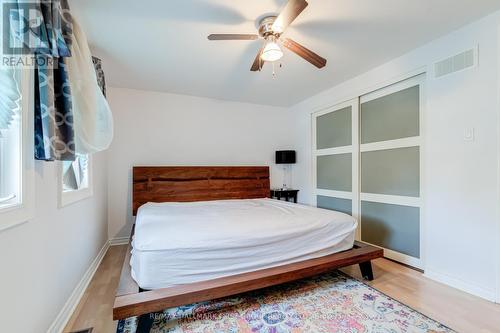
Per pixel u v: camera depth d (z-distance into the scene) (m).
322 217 2.28
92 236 2.49
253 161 4.41
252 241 1.81
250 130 4.39
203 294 1.53
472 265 2.01
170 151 3.81
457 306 1.82
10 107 1.11
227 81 3.30
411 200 2.59
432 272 2.30
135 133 3.61
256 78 3.21
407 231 2.64
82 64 1.64
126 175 3.55
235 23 1.99
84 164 2.34
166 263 1.55
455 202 2.13
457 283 2.10
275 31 1.85
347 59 2.68
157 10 1.81
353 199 3.31
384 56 2.62
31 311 1.25
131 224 3.56
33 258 1.28
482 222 1.95
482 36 1.96
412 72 2.50
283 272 1.81
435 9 1.84
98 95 1.84
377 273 2.43
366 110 3.12
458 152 2.11
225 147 4.20
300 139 4.39
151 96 3.70
